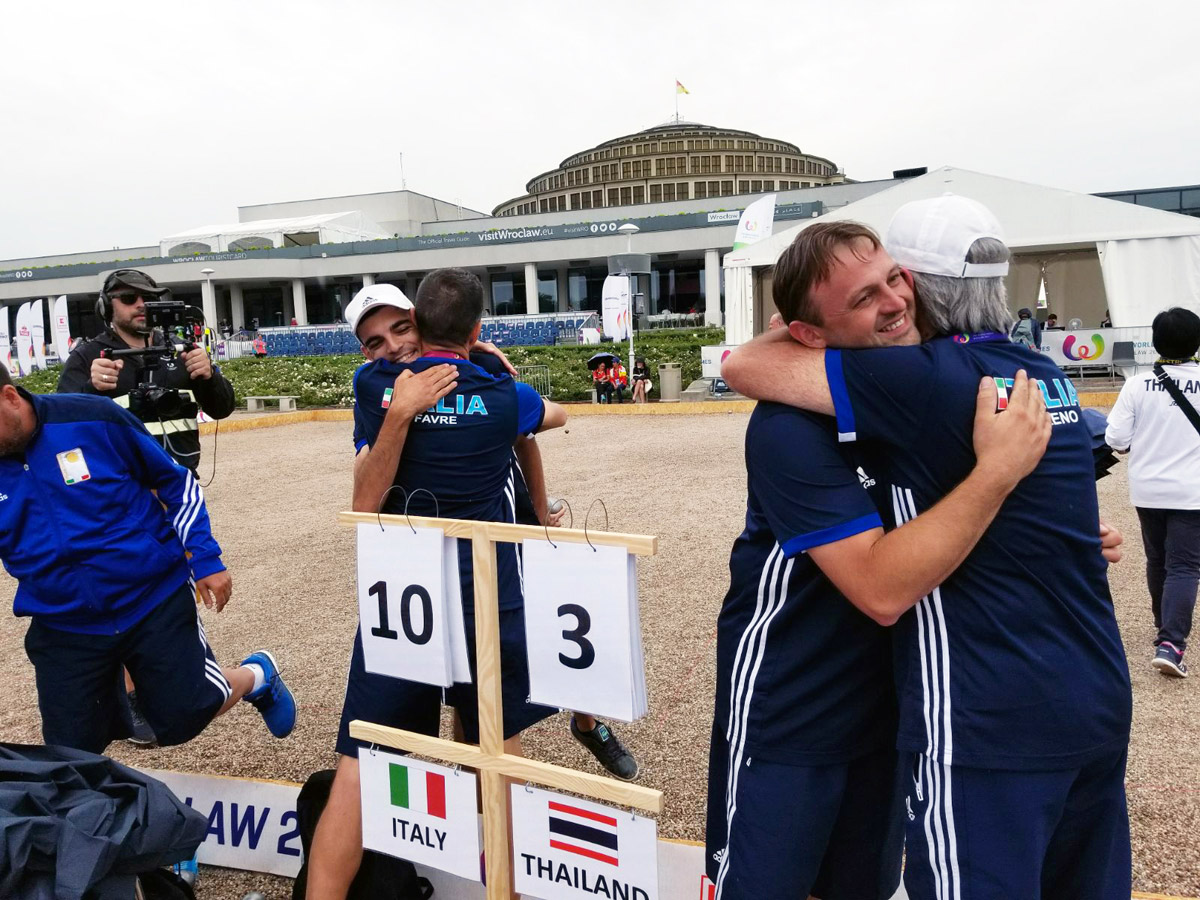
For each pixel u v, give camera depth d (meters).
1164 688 3.52
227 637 4.59
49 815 1.74
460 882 2.29
